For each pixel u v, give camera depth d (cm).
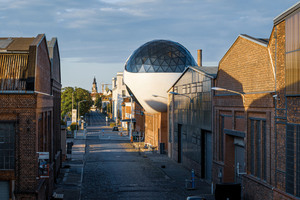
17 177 1891
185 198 2427
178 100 3991
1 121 1873
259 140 2098
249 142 2209
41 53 2103
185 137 3675
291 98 1736
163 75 4928
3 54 1958
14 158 1895
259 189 2045
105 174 3278
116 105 12225
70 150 4269
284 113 1798
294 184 1709
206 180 3045
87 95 11081
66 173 3306
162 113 5078
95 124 11294
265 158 2038
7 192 1909
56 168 2981
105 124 11306
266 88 1973
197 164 3231
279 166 1848
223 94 2592
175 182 2959
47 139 2395
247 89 2211
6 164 1900
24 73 1911
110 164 3847
